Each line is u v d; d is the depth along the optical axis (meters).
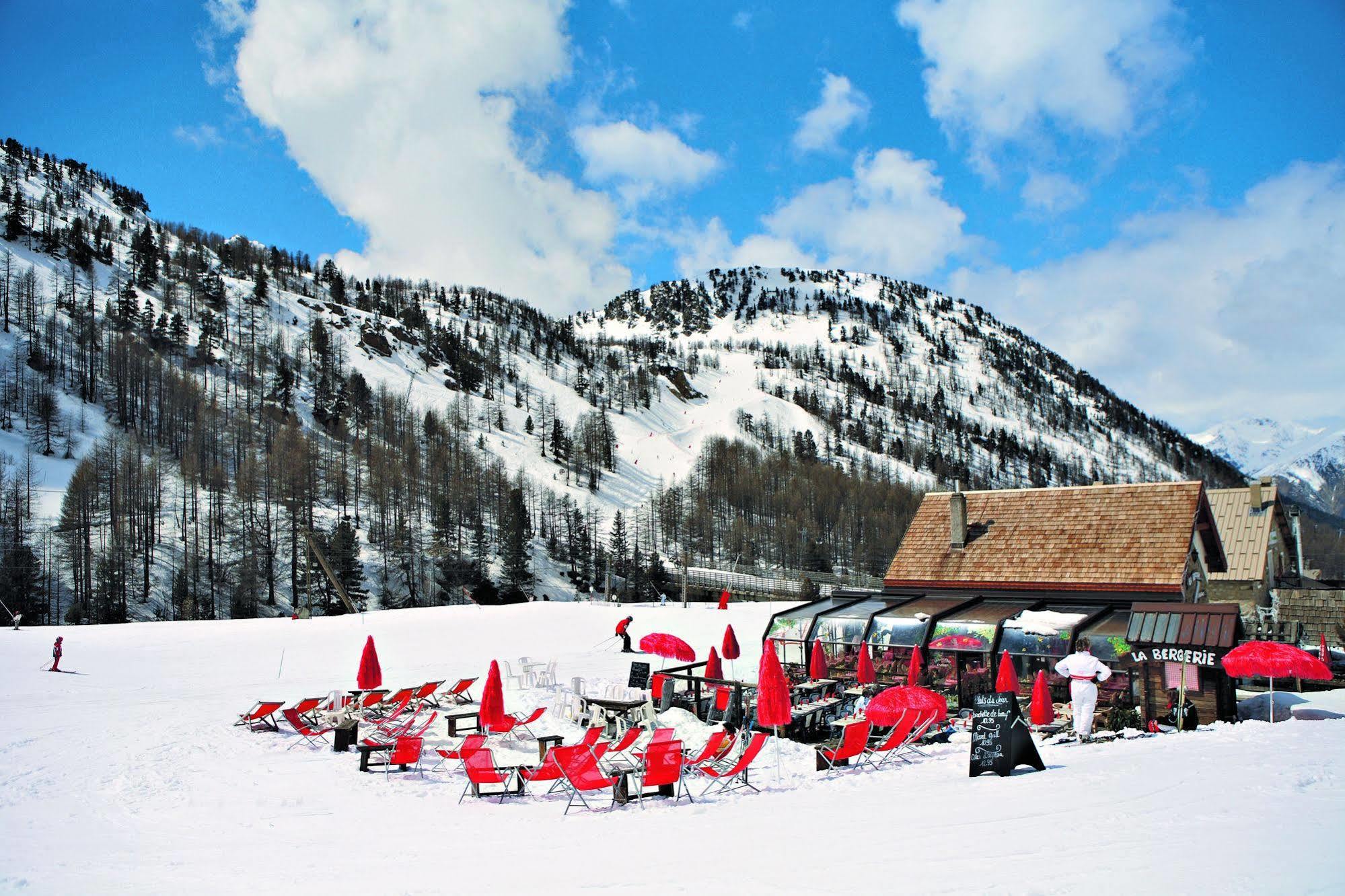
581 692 22.19
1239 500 36.53
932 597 29.59
